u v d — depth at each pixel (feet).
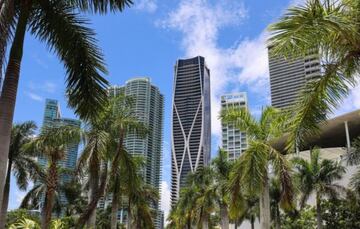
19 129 108.99
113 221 89.25
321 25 27.35
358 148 110.42
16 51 31.55
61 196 154.81
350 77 32.73
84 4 36.94
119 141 79.05
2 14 28.76
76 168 72.90
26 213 142.61
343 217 145.28
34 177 108.37
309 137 35.37
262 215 66.54
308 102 34.47
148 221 112.27
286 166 66.39
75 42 37.01
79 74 37.11
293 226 173.99
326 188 142.92
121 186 90.38
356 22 28.30
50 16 36.81
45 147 75.92
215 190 138.51
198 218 160.56
